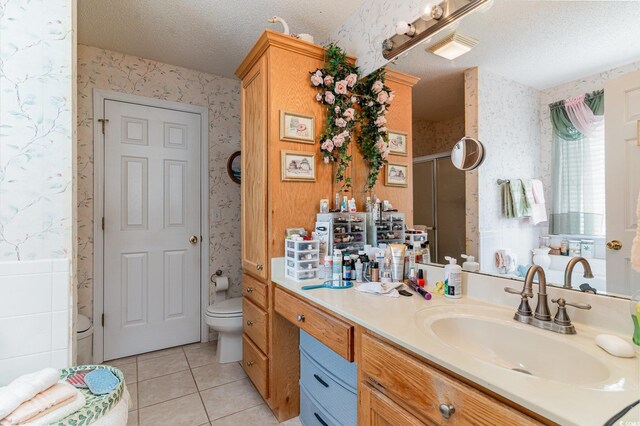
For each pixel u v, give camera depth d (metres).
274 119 1.68
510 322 0.96
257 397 1.87
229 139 2.80
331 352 1.29
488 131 1.21
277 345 1.68
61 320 1.14
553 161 1.02
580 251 0.94
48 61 1.12
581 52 0.95
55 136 1.13
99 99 2.28
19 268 1.08
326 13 1.89
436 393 0.73
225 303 2.42
